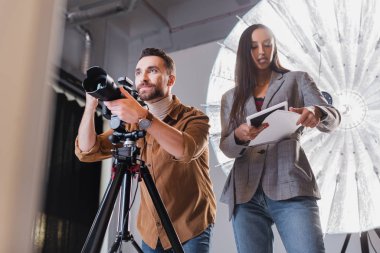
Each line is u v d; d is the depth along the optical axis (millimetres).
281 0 1954
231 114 1689
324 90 1870
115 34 3084
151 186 1002
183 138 1091
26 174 177
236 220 1461
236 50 1989
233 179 1507
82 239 2740
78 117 2861
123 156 995
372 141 1766
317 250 1269
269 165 1435
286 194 1341
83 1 2557
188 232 1224
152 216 1271
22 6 193
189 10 2791
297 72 1610
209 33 2834
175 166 1280
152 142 1326
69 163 2744
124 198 1012
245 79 1743
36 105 186
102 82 920
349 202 1732
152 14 2861
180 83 2686
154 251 1249
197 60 2701
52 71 197
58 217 2602
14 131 177
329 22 1904
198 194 1280
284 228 1358
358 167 1753
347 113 1824
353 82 1848
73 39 2744
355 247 1915
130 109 981
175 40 2994
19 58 186
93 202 2891
